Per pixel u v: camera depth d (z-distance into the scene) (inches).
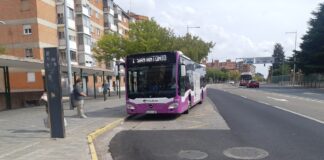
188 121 590.2
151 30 1609.3
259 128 484.1
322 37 2303.2
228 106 885.2
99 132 470.3
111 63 2551.7
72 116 665.6
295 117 603.5
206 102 1061.8
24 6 1722.4
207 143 382.3
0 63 807.1
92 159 305.6
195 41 2177.7
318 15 2372.0
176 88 613.6
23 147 358.3
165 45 1620.3
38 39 1708.9
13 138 413.7
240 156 317.7
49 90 411.2
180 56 637.9
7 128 505.0
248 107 838.5
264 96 1339.8
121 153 346.0
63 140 398.9
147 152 344.8
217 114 687.7
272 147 353.7
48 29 1804.9
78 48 2149.4
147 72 623.2
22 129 491.8
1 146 364.2
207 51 2213.3
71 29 1983.3
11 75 1658.5
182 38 2146.9
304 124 514.3
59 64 409.4
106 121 579.8
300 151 332.8
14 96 934.4
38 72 1653.5
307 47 2395.4
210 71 5620.1
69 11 1953.7
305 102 970.7
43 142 386.3
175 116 677.3
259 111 729.0
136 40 1595.7
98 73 1581.0
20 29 1723.7
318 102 965.8
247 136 421.4
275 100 1080.2
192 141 396.5
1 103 863.1
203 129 487.8
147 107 616.4
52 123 414.0
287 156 313.7
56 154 324.8
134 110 621.9
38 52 1707.7
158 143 391.5
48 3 1820.9
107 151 359.3
